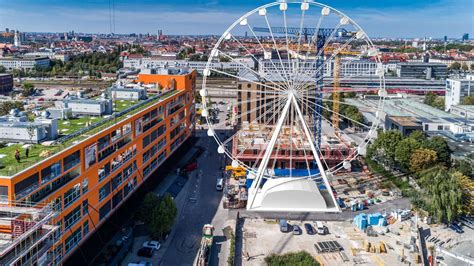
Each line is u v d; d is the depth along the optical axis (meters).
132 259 96.88
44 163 78.50
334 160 158.12
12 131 91.75
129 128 114.88
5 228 68.62
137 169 121.19
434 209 117.44
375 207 127.38
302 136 155.12
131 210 116.00
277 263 94.81
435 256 101.00
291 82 122.50
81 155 90.56
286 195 121.50
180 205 126.50
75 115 117.75
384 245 103.00
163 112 142.12
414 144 151.50
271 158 157.62
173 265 95.19
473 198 118.38
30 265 68.38
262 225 114.62
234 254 98.75
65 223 85.25
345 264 96.00
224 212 122.00
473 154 156.50
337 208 122.44
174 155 157.88
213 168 159.75
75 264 88.56
